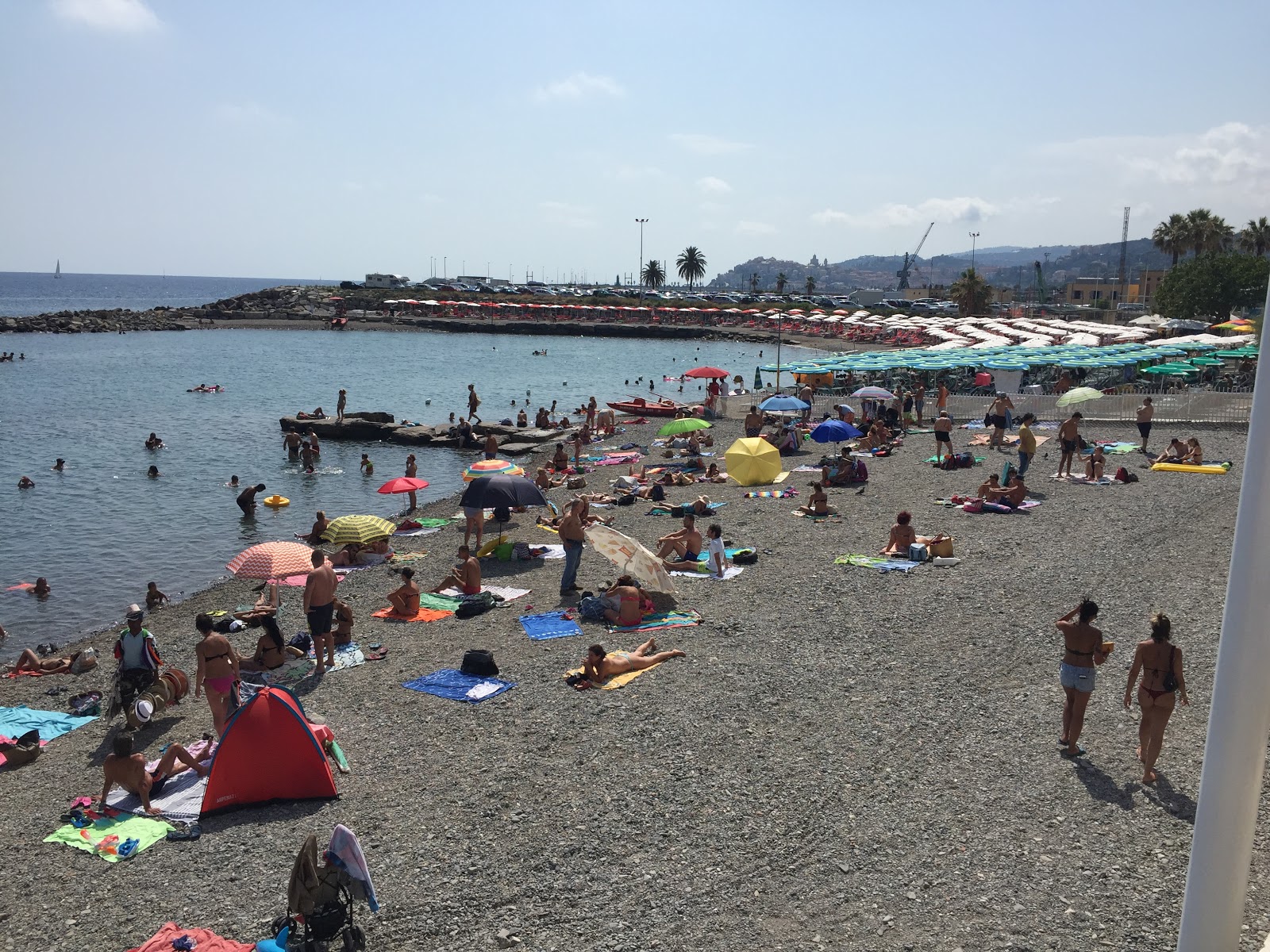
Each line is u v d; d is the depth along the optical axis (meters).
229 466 37.84
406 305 147.62
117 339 112.38
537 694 13.30
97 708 14.28
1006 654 14.30
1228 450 31.30
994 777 10.63
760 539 21.78
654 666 14.27
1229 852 6.82
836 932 8.07
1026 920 8.14
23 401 57.47
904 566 18.88
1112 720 12.02
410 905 8.59
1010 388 45.94
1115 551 19.52
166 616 19.77
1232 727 6.72
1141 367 51.81
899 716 12.26
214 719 12.46
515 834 9.73
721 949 7.89
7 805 11.12
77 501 31.73
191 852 9.74
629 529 23.48
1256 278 86.94
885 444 34.69
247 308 148.62
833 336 114.94
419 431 43.97
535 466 35.97
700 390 67.38
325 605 14.45
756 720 12.24
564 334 128.38
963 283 123.69
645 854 9.28
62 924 8.59
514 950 7.96
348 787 10.91
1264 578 6.55
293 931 7.97
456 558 21.83
